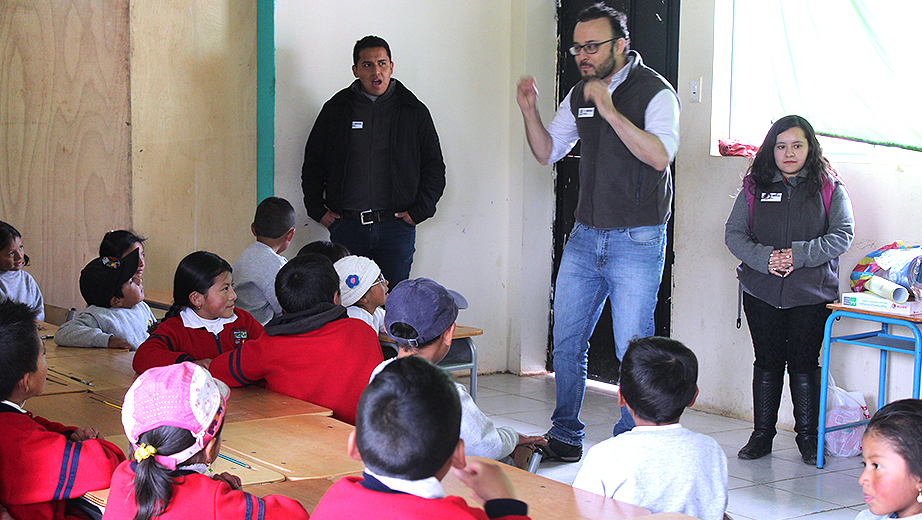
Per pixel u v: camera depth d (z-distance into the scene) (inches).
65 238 177.3
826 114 168.2
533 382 221.0
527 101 141.5
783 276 146.3
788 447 159.8
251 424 83.6
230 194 193.8
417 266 215.6
